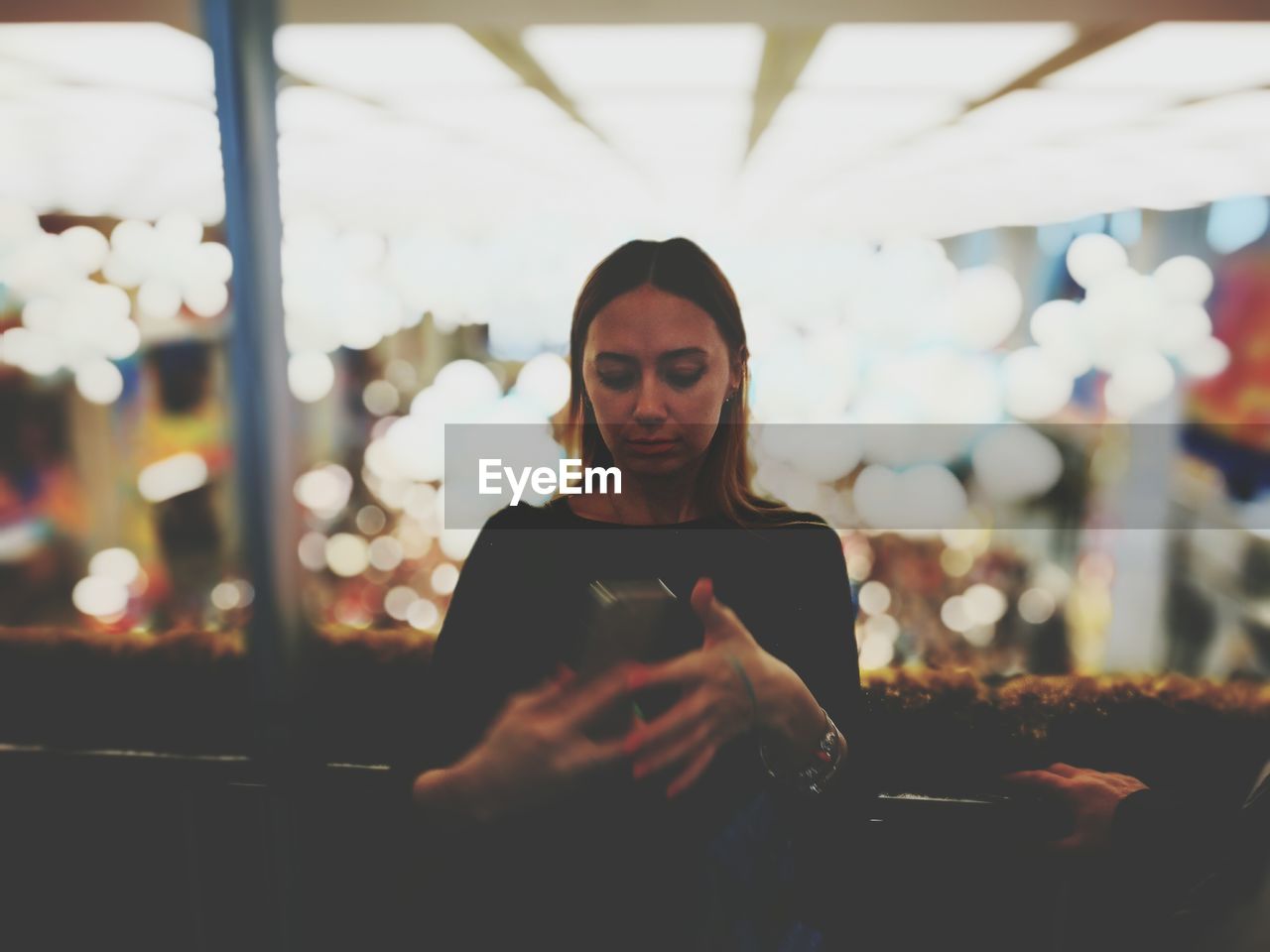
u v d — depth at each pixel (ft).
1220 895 2.79
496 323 7.93
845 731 2.93
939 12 4.42
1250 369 8.40
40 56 5.18
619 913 2.66
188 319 8.96
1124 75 5.41
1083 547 8.37
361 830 4.64
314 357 7.30
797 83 5.69
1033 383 7.68
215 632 5.36
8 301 8.02
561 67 5.37
